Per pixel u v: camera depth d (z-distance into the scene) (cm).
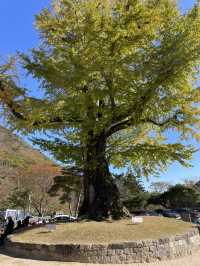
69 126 1894
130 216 1914
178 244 1459
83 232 1529
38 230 1653
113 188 1938
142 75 1725
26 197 5944
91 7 1786
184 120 1983
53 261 1359
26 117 1831
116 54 1762
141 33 1786
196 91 1900
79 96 1694
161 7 1892
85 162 1952
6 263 1316
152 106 1820
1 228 2705
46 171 5962
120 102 1858
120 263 1341
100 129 1806
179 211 4591
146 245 1382
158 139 2280
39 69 1811
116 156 2058
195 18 1788
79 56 1698
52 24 1891
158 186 7369
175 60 1720
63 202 5219
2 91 1906
